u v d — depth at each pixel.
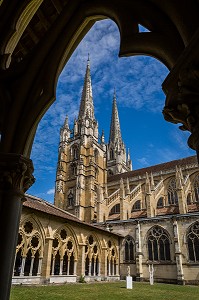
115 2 4.43
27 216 26.80
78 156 70.56
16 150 5.46
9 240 4.81
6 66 6.53
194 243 39.06
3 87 5.77
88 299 17.55
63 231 33.12
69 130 79.31
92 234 37.84
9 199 5.19
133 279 42.28
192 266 37.75
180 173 45.97
